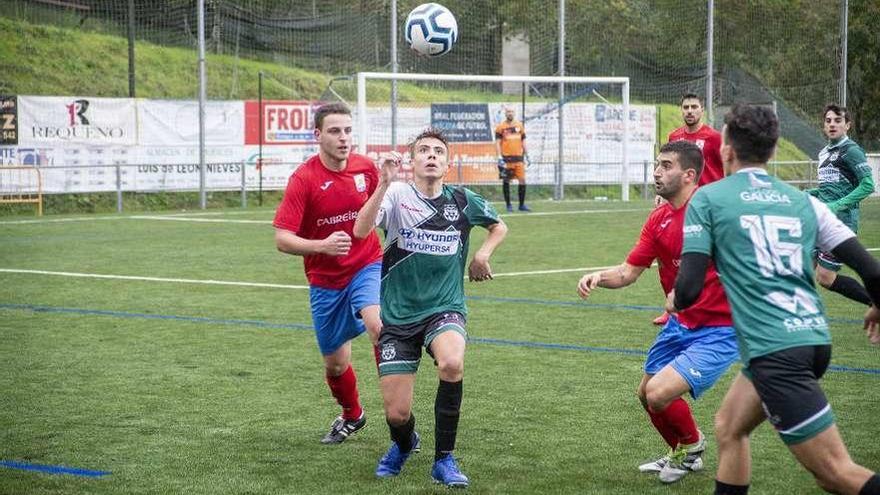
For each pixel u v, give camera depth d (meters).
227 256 33.03
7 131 49.81
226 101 54.53
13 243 36.81
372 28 59.97
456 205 11.71
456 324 11.39
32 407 14.64
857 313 22.88
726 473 9.34
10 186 50.09
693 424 11.48
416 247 11.49
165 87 62.34
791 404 8.37
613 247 35.16
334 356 13.04
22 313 22.59
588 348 18.94
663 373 11.16
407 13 59.69
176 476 11.53
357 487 11.21
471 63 62.78
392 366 11.44
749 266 8.69
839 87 64.94
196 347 18.97
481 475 11.66
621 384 16.16
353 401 13.13
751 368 8.63
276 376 16.70
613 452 12.58
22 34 61.31
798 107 67.12
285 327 21.02
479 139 58.50
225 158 54.72
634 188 65.62
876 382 16.17
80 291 25.75
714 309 11.24
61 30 63.31
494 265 30.67
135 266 30.59
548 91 63.78
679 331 11.57
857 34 70.12
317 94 65.62
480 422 13.94
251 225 43.44
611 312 22.80
